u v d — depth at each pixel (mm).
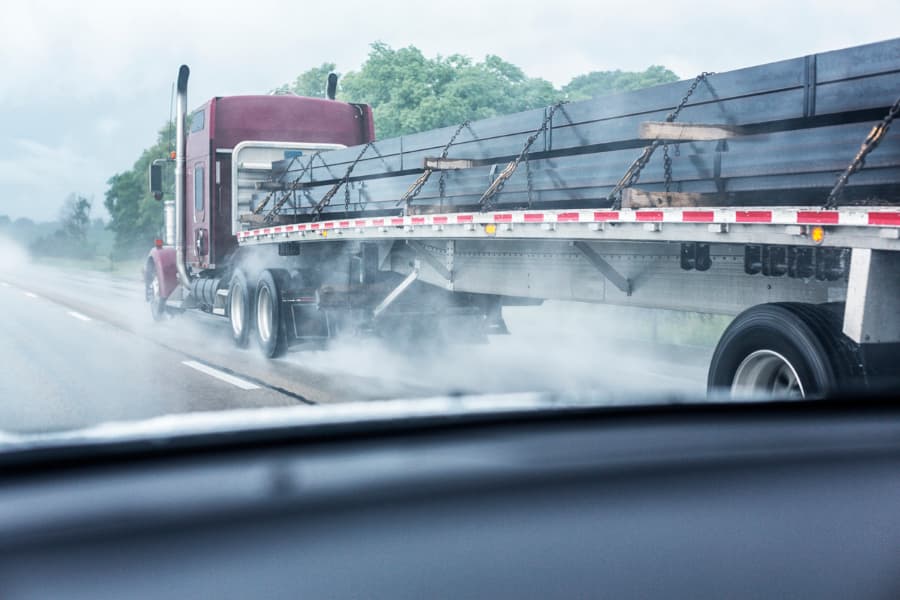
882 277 4113
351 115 13492
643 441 1890
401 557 1458
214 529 1364
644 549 1635
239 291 11500
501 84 72625
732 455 1896
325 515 1456
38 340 12469
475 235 7266
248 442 1551
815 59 4738
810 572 1745
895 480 1961
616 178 6016
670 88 5668
